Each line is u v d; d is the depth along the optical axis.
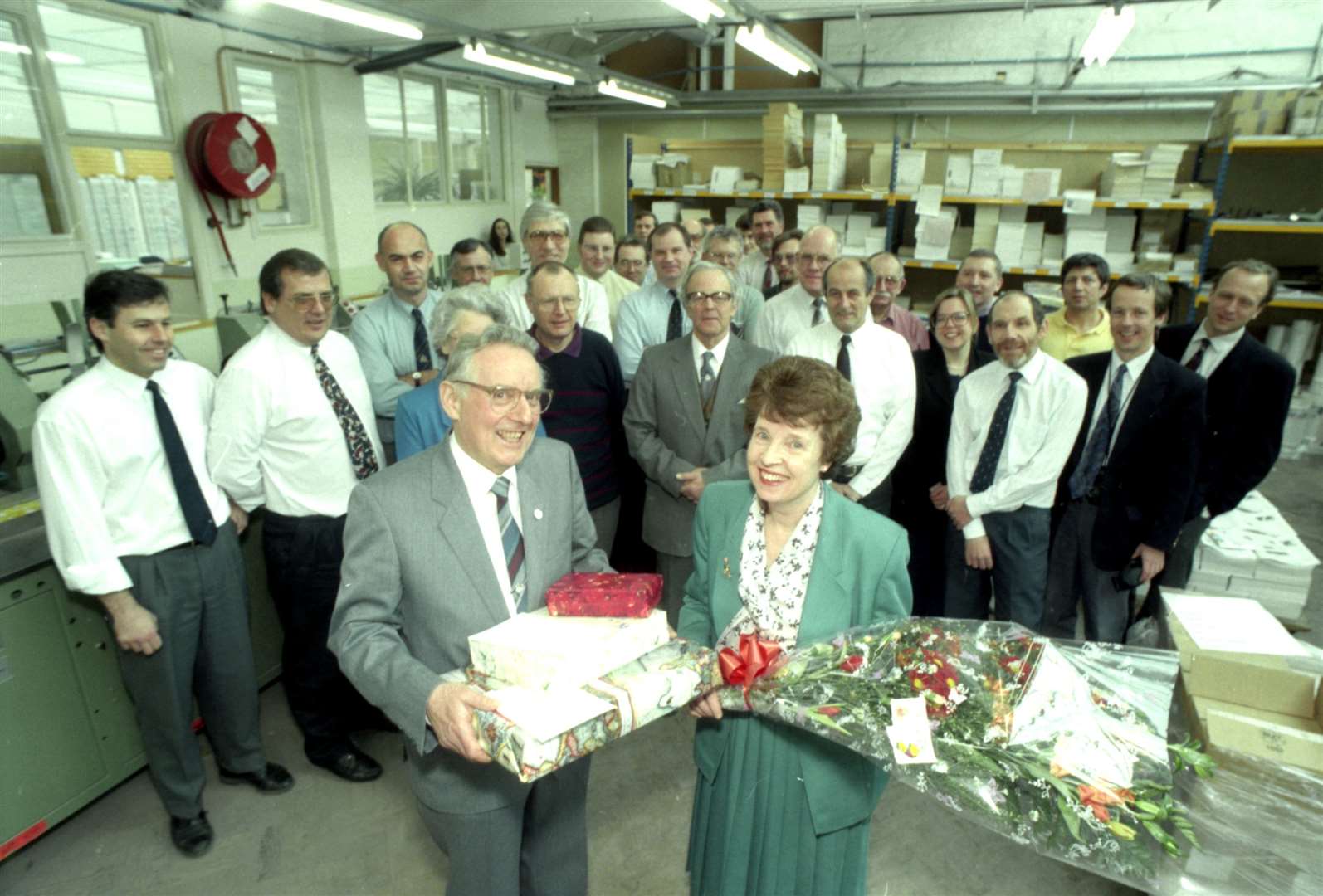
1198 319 4.93
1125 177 4.73
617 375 2.50
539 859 1.40
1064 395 2.08
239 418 1.88
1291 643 1.48
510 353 1.15
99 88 3.99
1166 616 1.71
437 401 1.81
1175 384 2.08
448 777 1.20
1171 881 0.94
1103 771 0.99
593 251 3.57
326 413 1.99
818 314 3.02
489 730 0.95
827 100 6.21
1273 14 5.23
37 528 1.83
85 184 3.98
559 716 0.95
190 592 1.83
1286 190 5.21
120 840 1.98
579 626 1.13
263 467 1.97
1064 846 0.96
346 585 1.17
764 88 6.99
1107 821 0.95
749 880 1.23
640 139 6.48
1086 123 5.80
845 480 2.39
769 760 1.20
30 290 3.76
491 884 1.27
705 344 2.28
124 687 2.01
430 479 1.20
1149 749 1.03
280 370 1.92
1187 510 2.29
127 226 4.21
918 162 5.23
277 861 1.91
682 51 7.19
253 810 2.07
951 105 5.89
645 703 1.03
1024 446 2.13
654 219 5.66
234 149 4.45
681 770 2.23
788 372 1.13
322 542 2.02
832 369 1.15
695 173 6.60
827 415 1.11
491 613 1.20
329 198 5.41
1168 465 2.11
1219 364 2.39
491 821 1.23
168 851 1.94
